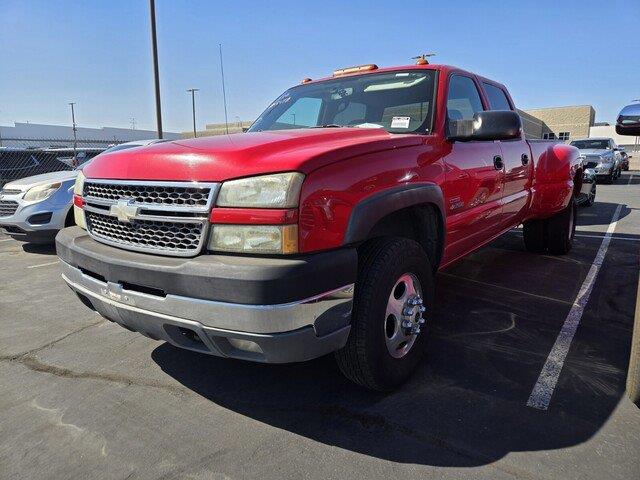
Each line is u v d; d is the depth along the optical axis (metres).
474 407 2.54
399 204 2.48
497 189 3.90
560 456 2.13
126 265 2.27
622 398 2.61
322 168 2.12
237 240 2.07
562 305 4.08
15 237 6.84
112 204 2.46
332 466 2.10
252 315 1.96
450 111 3.35
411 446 2.22
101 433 2.38
